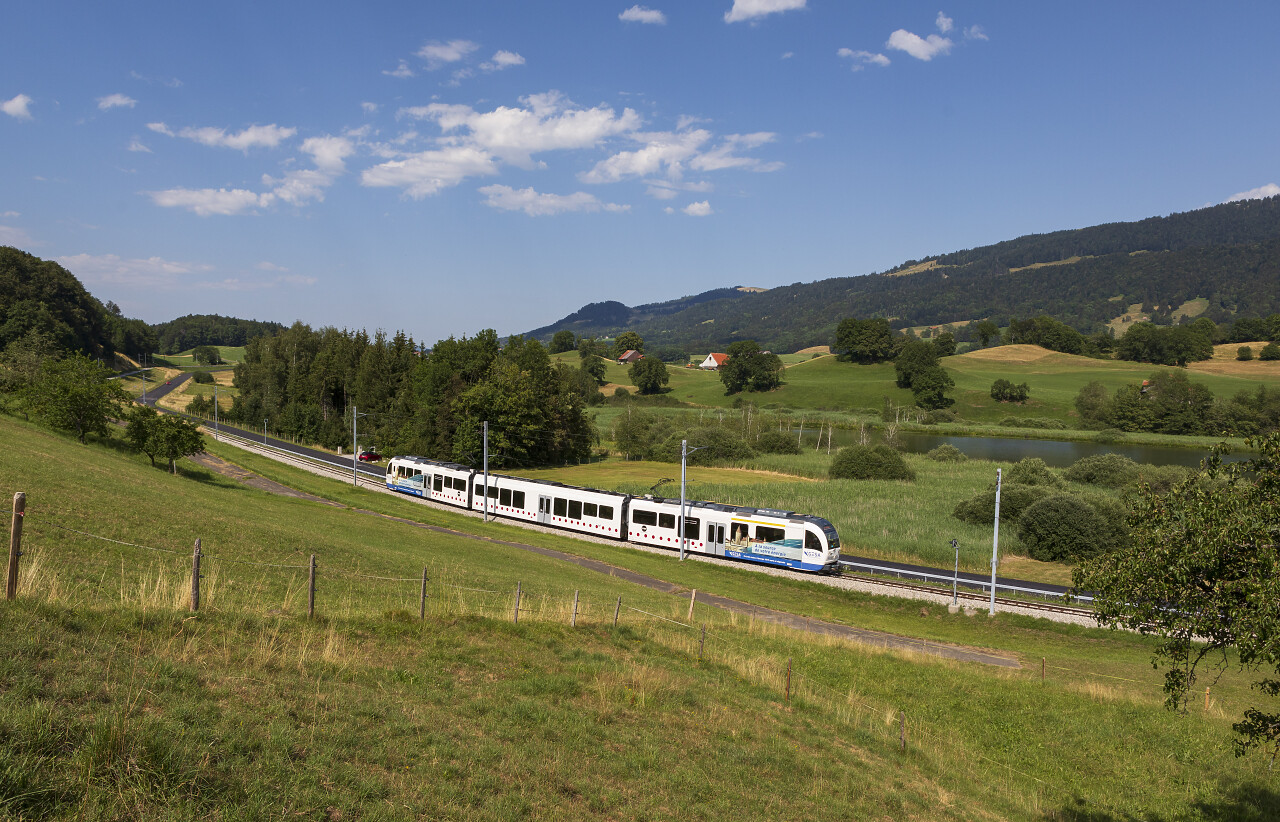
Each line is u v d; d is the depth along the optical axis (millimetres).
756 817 11070
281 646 12914
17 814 5895
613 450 117375
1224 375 174875
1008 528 56531
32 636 9406
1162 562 11188
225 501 39688
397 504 60719
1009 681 25969
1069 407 157375
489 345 110750
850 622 35906
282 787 7695
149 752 7250
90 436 62875
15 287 136500
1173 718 22609
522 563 37781
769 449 112000
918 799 14266
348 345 121562
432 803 8523
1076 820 15406
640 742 13031
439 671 14188
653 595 35219
